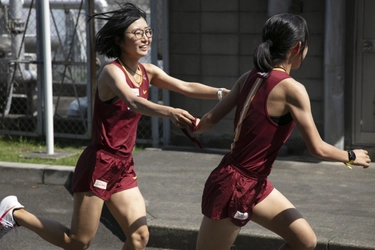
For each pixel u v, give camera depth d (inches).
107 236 533.6
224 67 779.4
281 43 342.0
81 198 395.5
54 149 796.0
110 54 398.9
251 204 350.0
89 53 830.5
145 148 804.0
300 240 351.6
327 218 532.1
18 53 896.9
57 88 882.1
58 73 876.0
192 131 368.5
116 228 550.3
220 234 353.4
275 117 340.8
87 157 397.4
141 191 617.0
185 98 800.9
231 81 779.4
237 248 490.9
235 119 354.9
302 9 734.5
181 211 551.8
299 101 335.6
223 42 775.7
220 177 350.0
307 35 349.1
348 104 730.8
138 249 395.2
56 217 580.4
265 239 482.6
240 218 348.2
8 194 639.8
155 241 512.1
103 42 395.5
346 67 727.1
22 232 538.0
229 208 347.6
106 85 387.2
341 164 718.5
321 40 733.3
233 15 767.1
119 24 387.9
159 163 728.3
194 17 782.5
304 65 745.0
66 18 860.0
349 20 718.5
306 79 746.2
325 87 727.1
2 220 410.0
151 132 826.8
